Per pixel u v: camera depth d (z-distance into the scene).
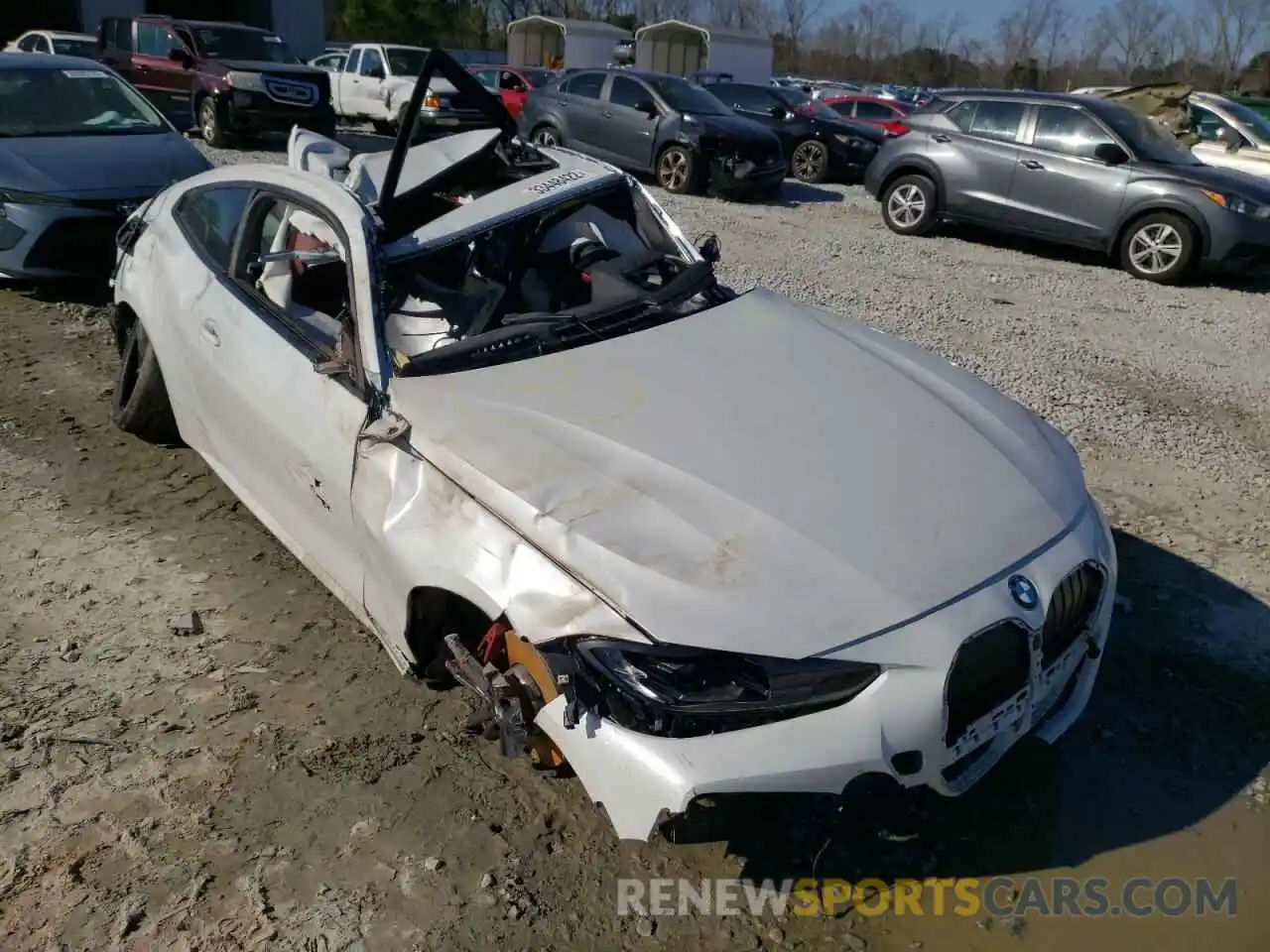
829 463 2.92
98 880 2.65
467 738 3.21
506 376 3.28
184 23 15.93
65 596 3.82
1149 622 3.97
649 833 2.38
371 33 45.91
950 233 12.48
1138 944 2.65
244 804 2.91
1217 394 6.71
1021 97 11.20
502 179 4.43
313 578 4.05
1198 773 3.23
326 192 3.74
